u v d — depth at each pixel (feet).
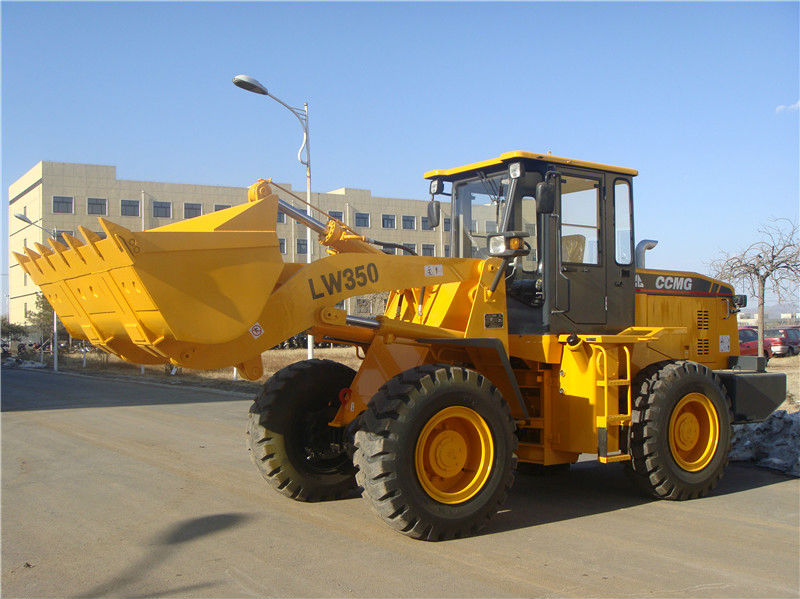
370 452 17.04
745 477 25.55
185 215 178.70
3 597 13.96
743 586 14.47
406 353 20.29
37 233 169.27
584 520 19.62
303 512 20.26
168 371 82.84
